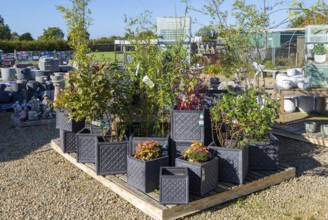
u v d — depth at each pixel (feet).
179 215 11.32
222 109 13.07
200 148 12.32
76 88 14.55
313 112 27.40
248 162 14.20
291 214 11.69
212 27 18.17
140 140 13.66
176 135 13.57
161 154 12.94
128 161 12.84
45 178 15.10
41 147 19.72
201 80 14.47
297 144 19.86
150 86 13.96
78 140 15.23
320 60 23.34
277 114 13.41
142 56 15.46
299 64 51.34
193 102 13.78
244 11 17.28
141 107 15.10
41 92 30.73
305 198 12.89
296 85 22.98
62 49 90.89
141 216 11.62
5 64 61.00
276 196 13.05
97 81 13.82
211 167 12.26
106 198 13.05
